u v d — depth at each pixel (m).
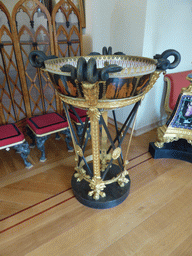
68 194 1.23
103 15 1.92
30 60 0.90
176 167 1.47
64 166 1.50
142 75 0.71
